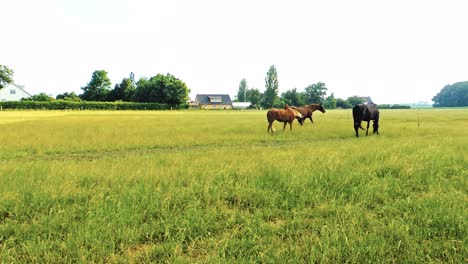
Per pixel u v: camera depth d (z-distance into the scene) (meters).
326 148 10.73
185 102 104.75
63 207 4.59
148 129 19.98
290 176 6.21
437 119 34.31
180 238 3.76
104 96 108.00
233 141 14.80
